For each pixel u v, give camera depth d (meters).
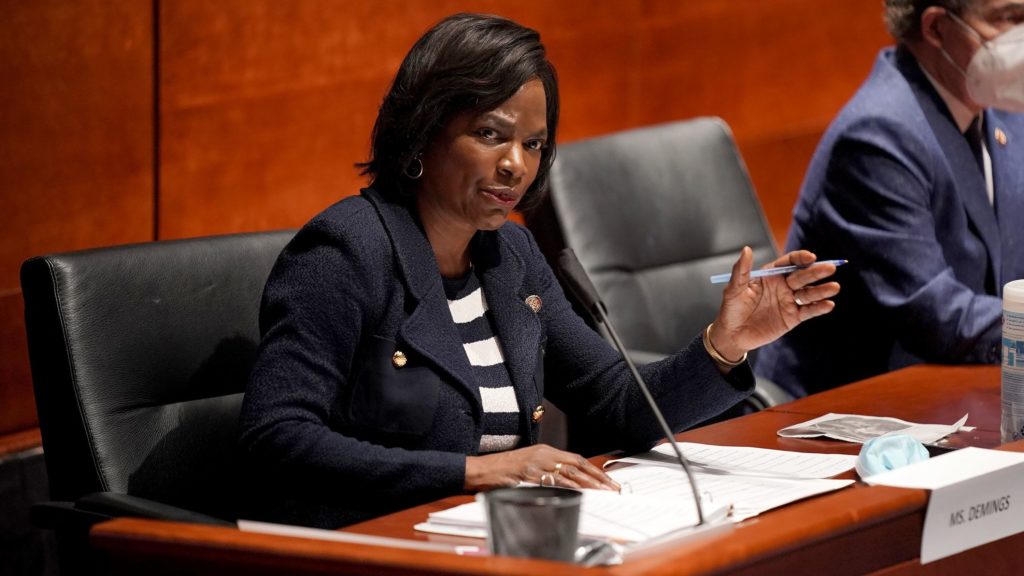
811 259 7.15
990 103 10.37
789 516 5.45
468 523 5.83
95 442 7.11
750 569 5.12
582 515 5.73
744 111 19.22
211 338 7.64
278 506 6.89
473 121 7.08
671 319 11.09
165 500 7.33
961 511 5.99
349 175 14.17
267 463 6.64
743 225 11.62
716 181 11.59
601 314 6.44
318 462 6.57
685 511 5.75
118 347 7.27
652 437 7.61
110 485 7.11
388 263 7.12
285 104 13.52
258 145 13.33
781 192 19.86
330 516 6.76
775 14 19.30
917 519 5.86
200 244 7.77
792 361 11.03
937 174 10.46
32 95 11.46
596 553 5.00
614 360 8.00
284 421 6.63
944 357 10.09
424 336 7.05
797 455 7.21
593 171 10.95
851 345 10.79
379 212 7.22
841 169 10.67
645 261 11.06
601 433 7.91
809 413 8.45
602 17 17.14
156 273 7.51
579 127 17.08
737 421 8.31
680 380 7.56
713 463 7.11
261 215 13.45
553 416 11.93
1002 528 6.19
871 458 6.51
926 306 10.11
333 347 6.88
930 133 10.52
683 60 18.33
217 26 12.83
